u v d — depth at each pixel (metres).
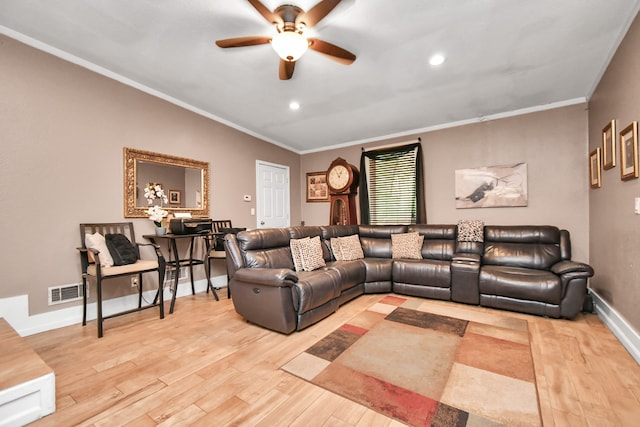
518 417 1.38
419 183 4.37
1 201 2.23
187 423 1.36
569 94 3.29
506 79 2.92
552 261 3.11
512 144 3.79
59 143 2.53
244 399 1.54
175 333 2.39
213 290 3.38
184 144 3.57
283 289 2.33
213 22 2.07
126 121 2.99
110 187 2.87
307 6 1.89
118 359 1.96
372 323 2.61
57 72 2.51
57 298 2.50
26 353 1.62
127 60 2.62
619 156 2.32
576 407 1.45
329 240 3.95
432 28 2.12
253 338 2.30
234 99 3.44
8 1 1.89
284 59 2.13
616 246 2.40
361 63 2.61
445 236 3.85
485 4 1.87
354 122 4.23
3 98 2.24
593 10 1.93
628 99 2.12
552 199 3.55
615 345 2.12
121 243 2.64
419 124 4.31
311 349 2.10
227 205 4.19
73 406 1.48
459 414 1.41
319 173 5.64
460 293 3.14
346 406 1.48
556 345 2.13
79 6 1.94
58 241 2.52
